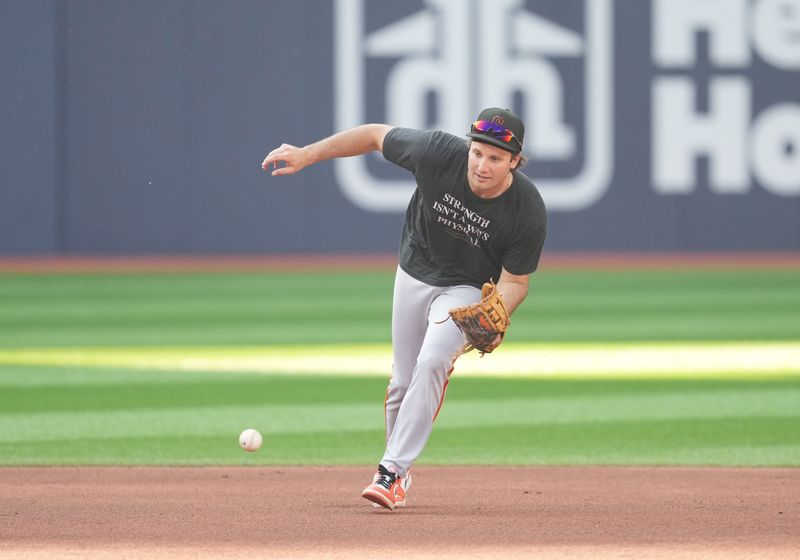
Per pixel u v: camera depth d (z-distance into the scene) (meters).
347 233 72.12
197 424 27.98
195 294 55.22
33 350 39.03
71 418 28.48
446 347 18.34
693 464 24.00
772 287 58.50
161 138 70.69
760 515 18.95
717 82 72.25
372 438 26.67
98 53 69.88
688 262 70.19
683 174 72.56
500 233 18.33
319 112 71.31
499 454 25.12
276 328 44.22
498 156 17.39
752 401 31.03
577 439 26.64
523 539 17.05
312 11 71.00
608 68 71.94
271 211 71.56
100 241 70.69
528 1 71.19
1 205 69.81
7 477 22.20
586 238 72.75
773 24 72.00
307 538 17.05
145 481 21.92
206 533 17.39
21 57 69.12
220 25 70.69
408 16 71.00
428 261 19.19
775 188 72.81
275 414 29.23
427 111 71.12
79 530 17.58
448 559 15.82
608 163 72.44
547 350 39.56
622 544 16.77
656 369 35.91
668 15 71.94
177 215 71.06
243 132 71.12
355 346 39.94
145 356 37.81
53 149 69.81
